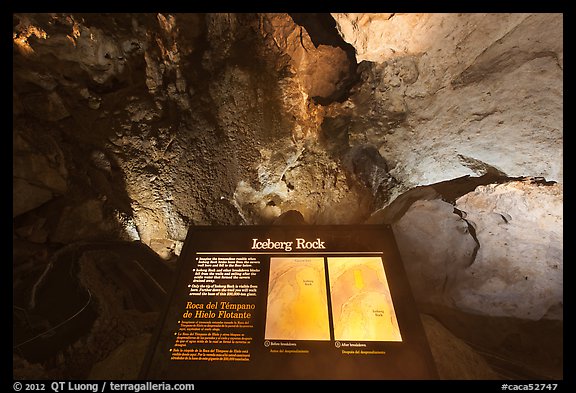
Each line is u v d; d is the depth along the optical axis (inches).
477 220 141.5
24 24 145.0
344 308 88.7
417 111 170.7
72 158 155.1
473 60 136.5
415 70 157.9
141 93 177.9
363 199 207.0
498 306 144.4
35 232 133.4
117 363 92.5
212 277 96.3
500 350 136.9
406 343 81.4
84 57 163.8
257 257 100.8
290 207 209.5
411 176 190.7
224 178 187.5
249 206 205.3
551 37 112.4
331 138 206.5
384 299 90.4
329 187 205.8
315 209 207.9
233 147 188.1
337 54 203.0
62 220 142.8
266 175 196.5
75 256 132.6
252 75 190.5
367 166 206.1
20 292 114.3
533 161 130.4
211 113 187.9
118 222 161.0
